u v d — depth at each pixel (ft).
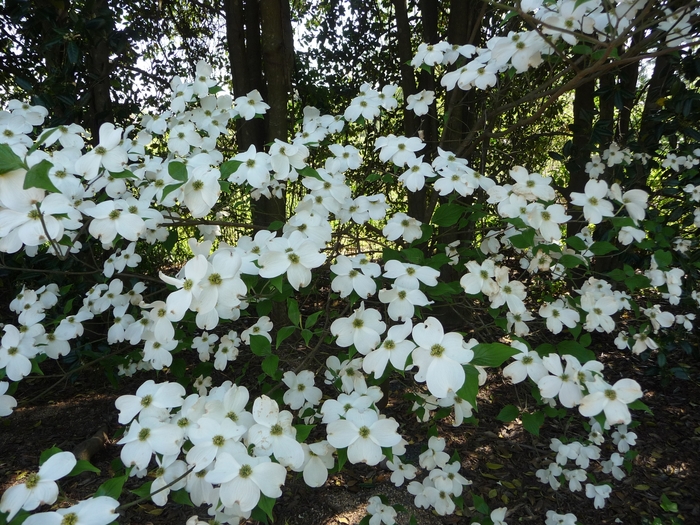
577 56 5.20
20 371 2.72
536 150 8.48
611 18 2.45
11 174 1.69
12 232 2.03
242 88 6.26
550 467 3.45
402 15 6.04
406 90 6.06
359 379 2.64
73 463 1.78
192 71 7.73
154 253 6.15
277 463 1.91
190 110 3.61
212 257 2.16
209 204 2.27
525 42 2.58
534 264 3.02
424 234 2.93
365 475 4.45
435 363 1.87
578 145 6.68
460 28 5.59
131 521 3.80
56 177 2.43
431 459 2.89
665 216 5.17
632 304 3.25
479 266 2.68
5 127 3.12
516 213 2.78
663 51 2.32
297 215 2.76
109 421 5.13
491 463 4.56
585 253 3.03
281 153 2.70
